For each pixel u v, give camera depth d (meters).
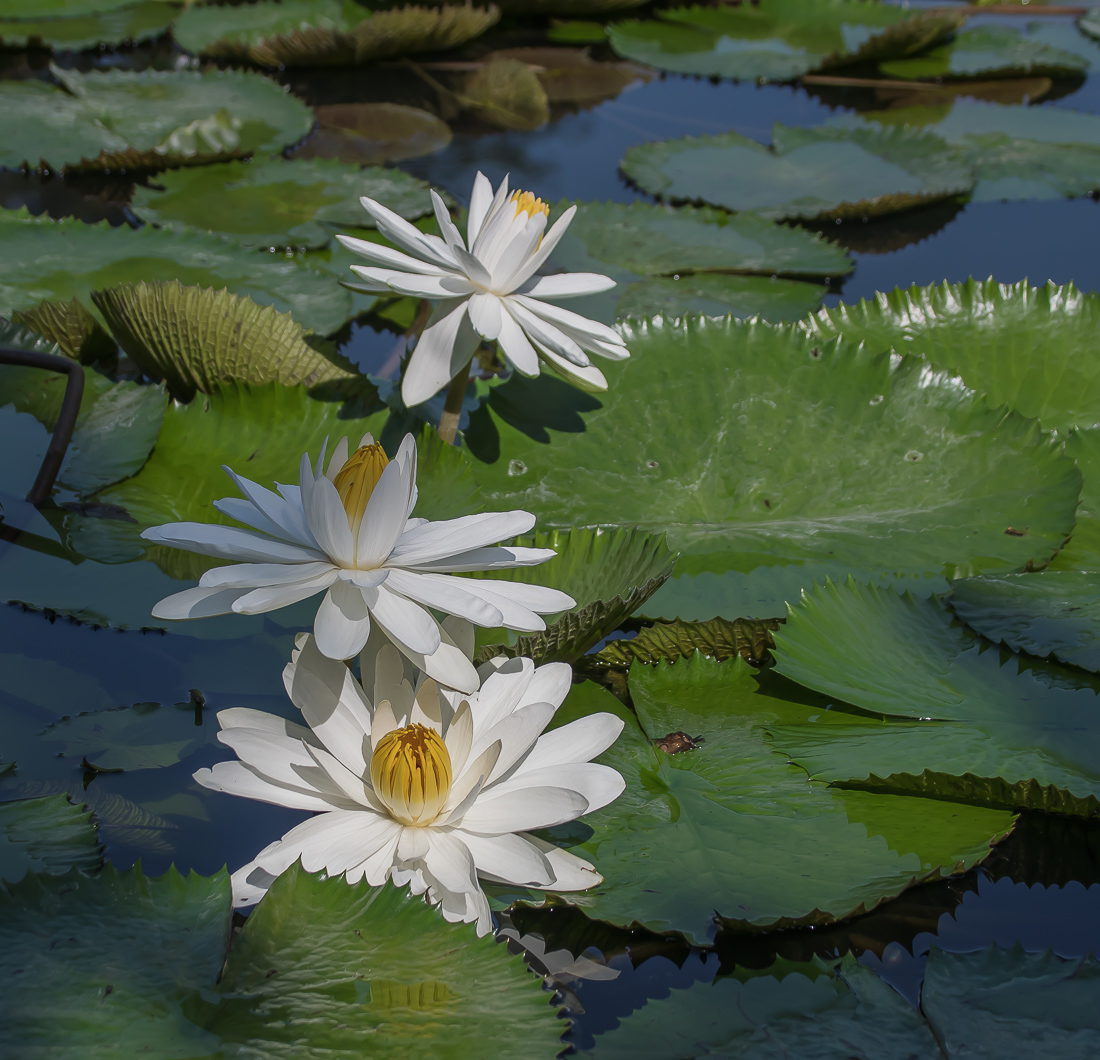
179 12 6.51
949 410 3.13
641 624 3.02
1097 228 4.55
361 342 3.46
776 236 4.26
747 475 3.11
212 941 2.77
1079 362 3.21
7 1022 2.73
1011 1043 2.76
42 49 5.90
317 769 2.81
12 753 2.87
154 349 3.15
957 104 6.21
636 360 3.16
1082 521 3.10
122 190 4.42
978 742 2.91
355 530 2.82
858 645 2.97
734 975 2.80
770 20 7.32
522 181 4.82
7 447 3.07
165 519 3.03
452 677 2.81
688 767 2.90
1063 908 2.85
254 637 2.96
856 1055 2.76
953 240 4.44
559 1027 2.76
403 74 6.21
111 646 2.94
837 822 2.87
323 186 4.45
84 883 2.79
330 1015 2.75
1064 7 8.04
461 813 2.80
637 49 6.68
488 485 3.08
